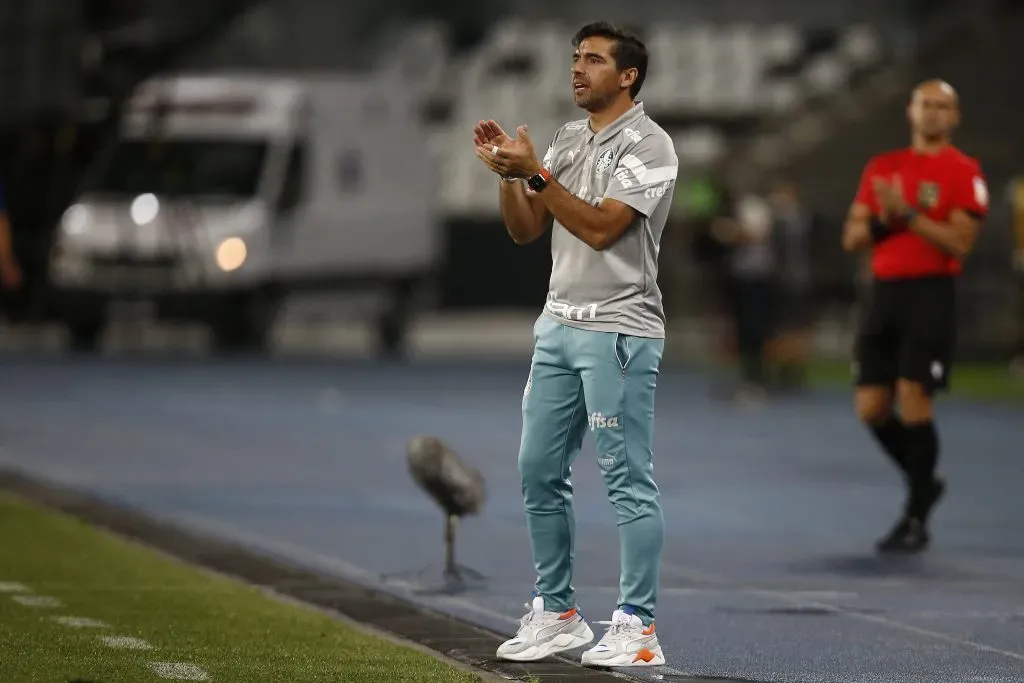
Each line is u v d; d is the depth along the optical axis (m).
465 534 41.19
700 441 63.78
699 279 132.88
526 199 27.42
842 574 36.69
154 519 41.41
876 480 52.81
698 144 165.00
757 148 152.88
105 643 27.34
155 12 111.44
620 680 26.08
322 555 38.09
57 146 110.50
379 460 55.53
